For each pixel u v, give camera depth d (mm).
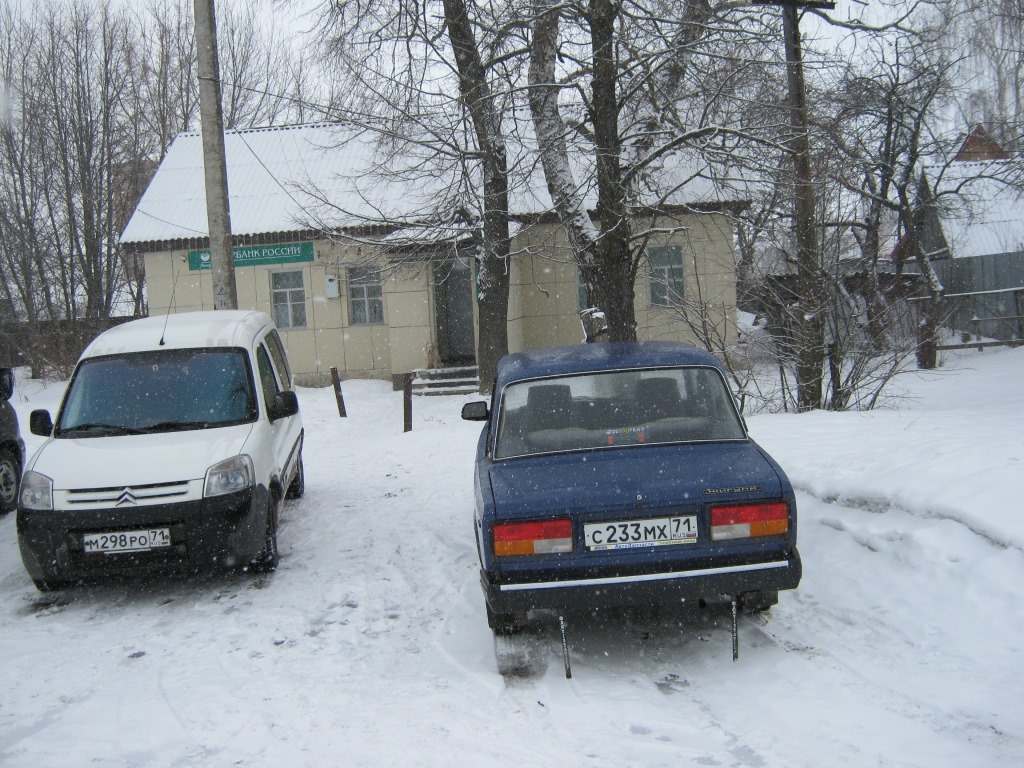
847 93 18031
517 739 3875
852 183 18438
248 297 21766
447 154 14695
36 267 28656
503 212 15570
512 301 19578
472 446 12602
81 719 4379
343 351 21859
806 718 3879
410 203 20562
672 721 3975
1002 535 4883
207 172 12391
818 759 3508
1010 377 18500
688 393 5363
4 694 4766
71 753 3979
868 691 4094
